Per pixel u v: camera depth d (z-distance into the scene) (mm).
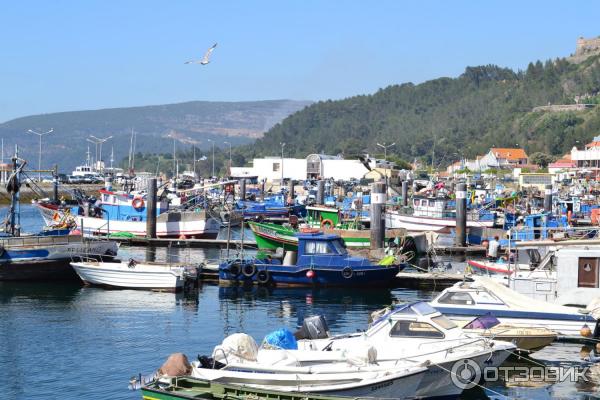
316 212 59938
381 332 20891
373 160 149875
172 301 33969
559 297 28078
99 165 187125
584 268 27859
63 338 26828
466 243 55906
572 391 21234
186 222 59750
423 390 19453
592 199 87938
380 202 49375
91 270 37062
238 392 17719
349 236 53250
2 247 37875
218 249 54500
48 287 37219
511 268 34438
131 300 34062
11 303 33125
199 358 19469
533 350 23594
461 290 25828
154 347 25672
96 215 61000
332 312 31922
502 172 193750
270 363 19297
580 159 180375
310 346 21047
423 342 20453
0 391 21000
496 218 67375
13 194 42469
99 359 24156
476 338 20562
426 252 49062
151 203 58000
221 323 29516
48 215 64312
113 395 20688
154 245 56625
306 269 37531
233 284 38156
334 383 18328
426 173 183500
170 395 17562
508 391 21219
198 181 130000
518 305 25297
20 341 26391
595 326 24594
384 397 18438
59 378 22188
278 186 136375
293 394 17500
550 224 59906
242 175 156875
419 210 66562
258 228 48562
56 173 76438
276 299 34812
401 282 38594
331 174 154625
